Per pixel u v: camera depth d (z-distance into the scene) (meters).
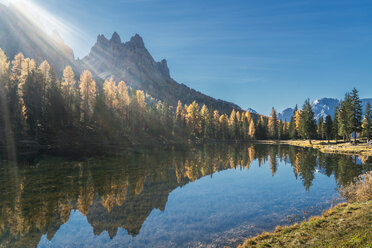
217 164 35.72
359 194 14.45
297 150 58.50
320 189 19.38
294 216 13.30
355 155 42.12
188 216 13.89
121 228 12.18
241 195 18.44
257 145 84.12
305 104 77.38
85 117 77.19
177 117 113.00
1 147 47.75
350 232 8.43
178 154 49.44
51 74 74.56
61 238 10.89
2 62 63.31
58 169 27.98
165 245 10.26
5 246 10.13
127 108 89.62
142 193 18.81
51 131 63.38
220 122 127.12
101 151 49.72
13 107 61.34
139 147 65.06
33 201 16.12
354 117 60.16
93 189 19.50
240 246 9.39
